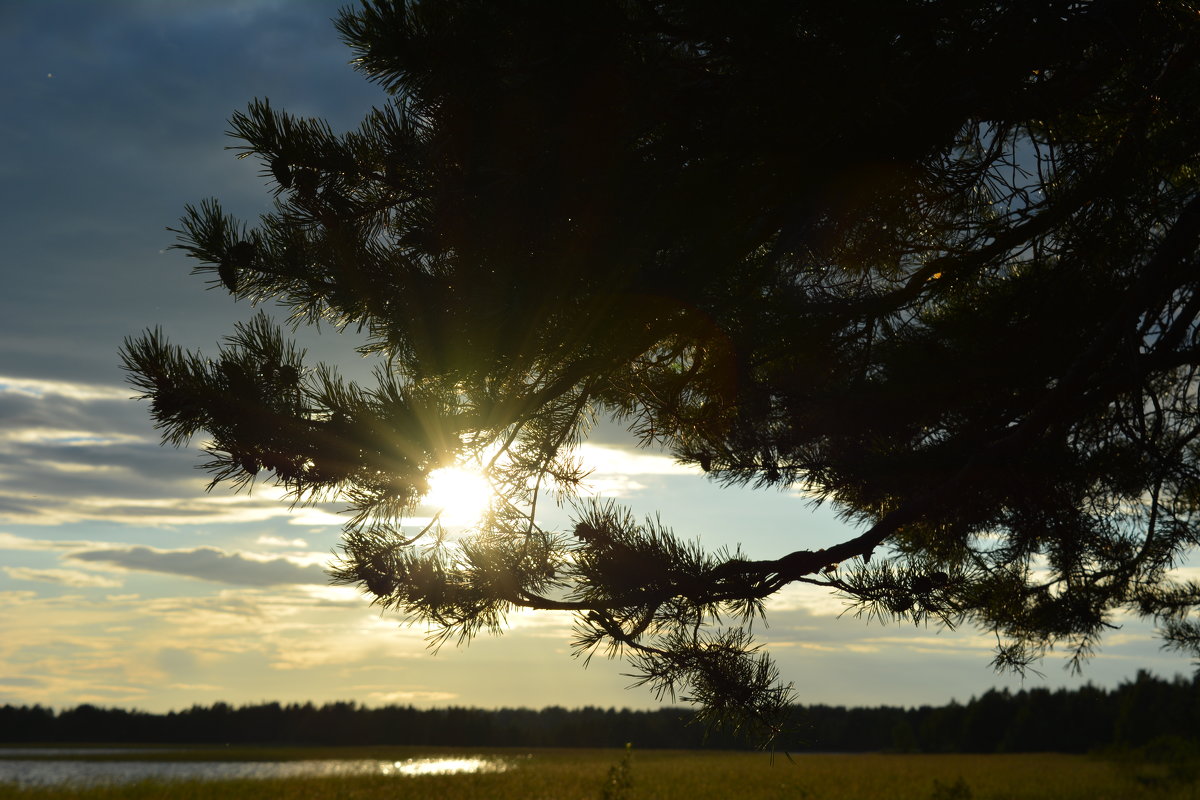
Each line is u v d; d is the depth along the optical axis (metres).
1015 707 96.19
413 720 108.75
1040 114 3.15
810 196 3.35
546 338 3.46
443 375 3.36
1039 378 4.03
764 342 3.84
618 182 3.19
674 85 3.11
